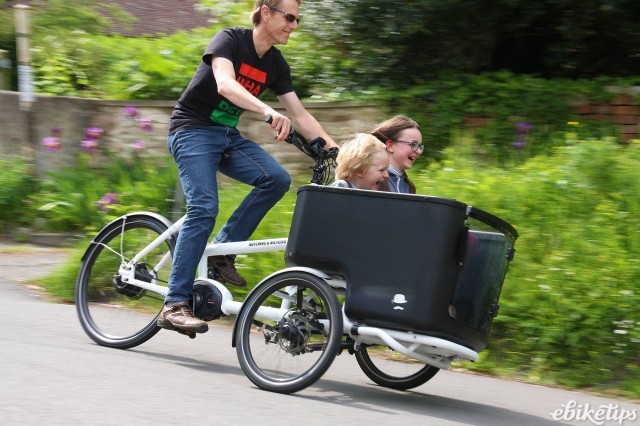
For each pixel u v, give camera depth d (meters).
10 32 16.14
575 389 5.74
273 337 5.05
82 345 5.84
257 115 9.80
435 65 10.04
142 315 5.96
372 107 9.46
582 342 5.92
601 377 5.76
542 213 7.07
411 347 4.76
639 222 6.78
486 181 7.55
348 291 4.80
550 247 6.68
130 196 9.49
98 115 10.51
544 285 6.16
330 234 4.85
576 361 5.91
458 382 5.78
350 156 5.11
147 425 4.00
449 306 4.65
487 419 4.82
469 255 4.72
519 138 8.88
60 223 9.93
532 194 7.25
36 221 10.00
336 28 9.92
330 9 9.85
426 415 4.76
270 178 5.64
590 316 5.94
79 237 9.71
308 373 4.85
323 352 4.82
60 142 10.53
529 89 9.27
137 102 10.37
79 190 10.07
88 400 4.34
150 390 4.67
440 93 9.52
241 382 5.13
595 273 6.17
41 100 10.53
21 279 8.04
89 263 6.13
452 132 9.19
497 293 5.04
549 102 9.16
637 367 5.76
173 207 9.25
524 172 7.91
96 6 16.81
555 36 10.08
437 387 5.61
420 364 5.48
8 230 10.02
